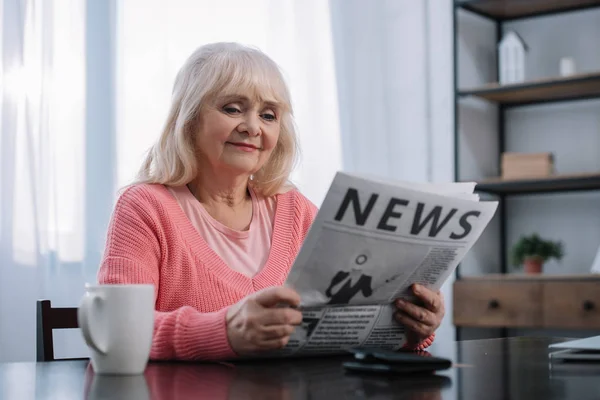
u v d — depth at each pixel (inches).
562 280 115.7
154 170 52.1
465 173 134.1
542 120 134.4
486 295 122.0
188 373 32.8
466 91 127.6
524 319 118.4
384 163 136.6
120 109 98.7
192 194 52.6
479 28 139.6
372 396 26.4
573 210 130.6
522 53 128.5
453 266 39.3
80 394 27.4
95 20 97.3
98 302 32.3
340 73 128.9
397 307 39.3
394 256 36.4
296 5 121.8
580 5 130.1
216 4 109.8
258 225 54.1
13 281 89.0
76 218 94.3
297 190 57.7
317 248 34.8
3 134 88.8
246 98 50.4
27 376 32.4
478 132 136.6
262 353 36.6
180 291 48.4
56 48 94.1
